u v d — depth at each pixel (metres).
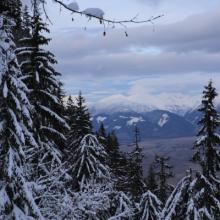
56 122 21.58
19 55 21.50
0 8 7.50
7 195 11.30
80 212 13.60
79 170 23.19
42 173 15.83
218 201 23.09
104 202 14.69
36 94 21.20
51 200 13.42
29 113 11.56
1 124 11.21
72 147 27.97
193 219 22.28
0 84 10.93
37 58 21.48
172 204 23.20
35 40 21.53
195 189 23.09
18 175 11.35
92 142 24.84
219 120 24.25
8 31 9.10
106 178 22.72
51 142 21.33
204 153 24.22
